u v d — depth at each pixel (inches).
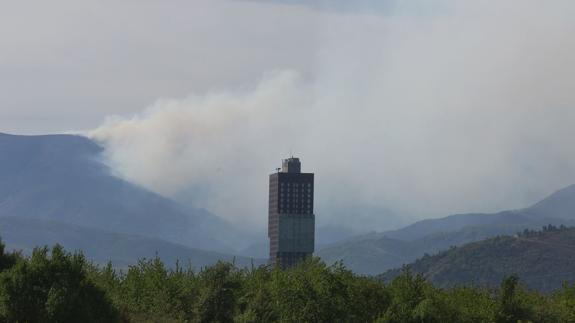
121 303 3826.3
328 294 4050.2
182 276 4320.9
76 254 3476.9
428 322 4069.9
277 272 4163.4
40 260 3339.1
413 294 4183.1
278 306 4001.0
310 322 3976.4
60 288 3238.2
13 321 3181.6
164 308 4003.4
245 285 4170.8
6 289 3216.0
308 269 4247.0
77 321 3233.3
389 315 4003.4
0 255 3585.1
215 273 3998.5
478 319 4293.8
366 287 4237.2
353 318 4055.1
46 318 3184.1
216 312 3909.9
